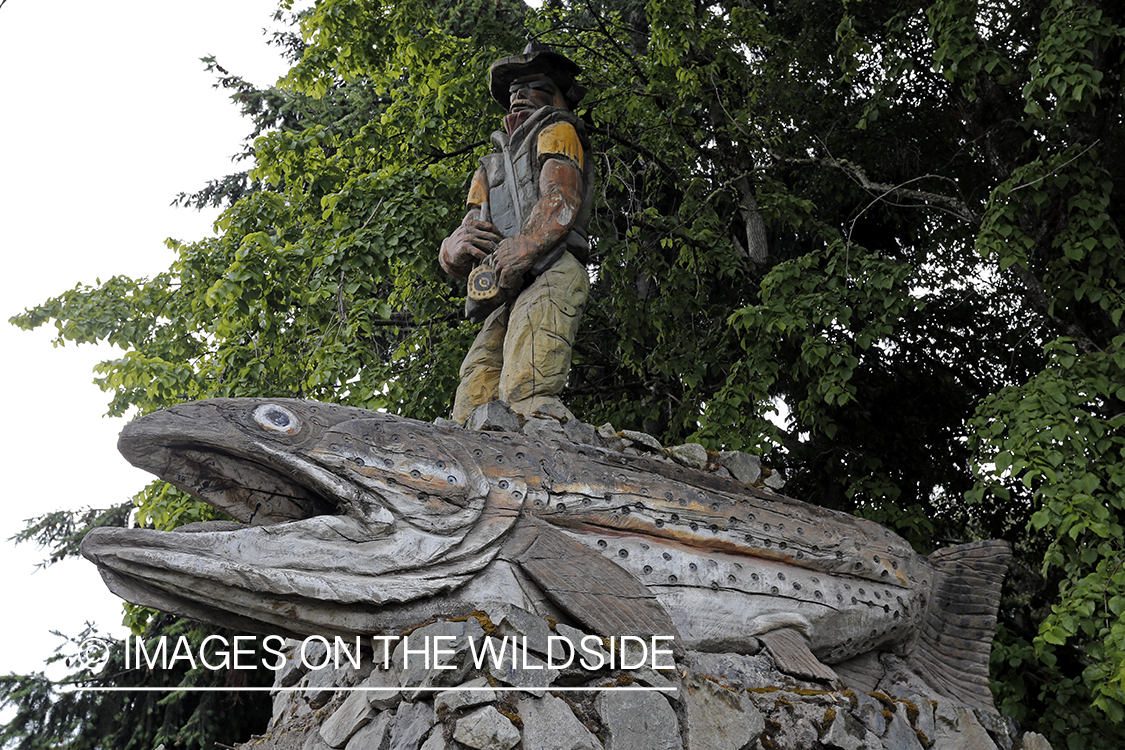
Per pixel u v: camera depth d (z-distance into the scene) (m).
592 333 10.65
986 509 10.11
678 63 9.89
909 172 10.30
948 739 4.63
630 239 10.25
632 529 4.44
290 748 4.69
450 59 10.14
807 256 8.52
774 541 4.81
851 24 8.63
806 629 4.69
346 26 9.79
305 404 4.08
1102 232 6.91
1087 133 7.13
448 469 4.04
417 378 9.59
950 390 10.34
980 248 6.75
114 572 3.60
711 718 3.86
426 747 3.42
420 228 8.53
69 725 11.76
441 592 3.85
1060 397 6.25
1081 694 7.38
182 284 9.08
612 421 10.28
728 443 8.39
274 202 9.04
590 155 5.93
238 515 3.99
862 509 9.03
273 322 8.66
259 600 3.64
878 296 8.18
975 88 7.81
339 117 14.02
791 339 8.96
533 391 5.05
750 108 9.90
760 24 10.07
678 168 10.87
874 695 4.54
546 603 3.97
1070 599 5.83
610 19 11.85
